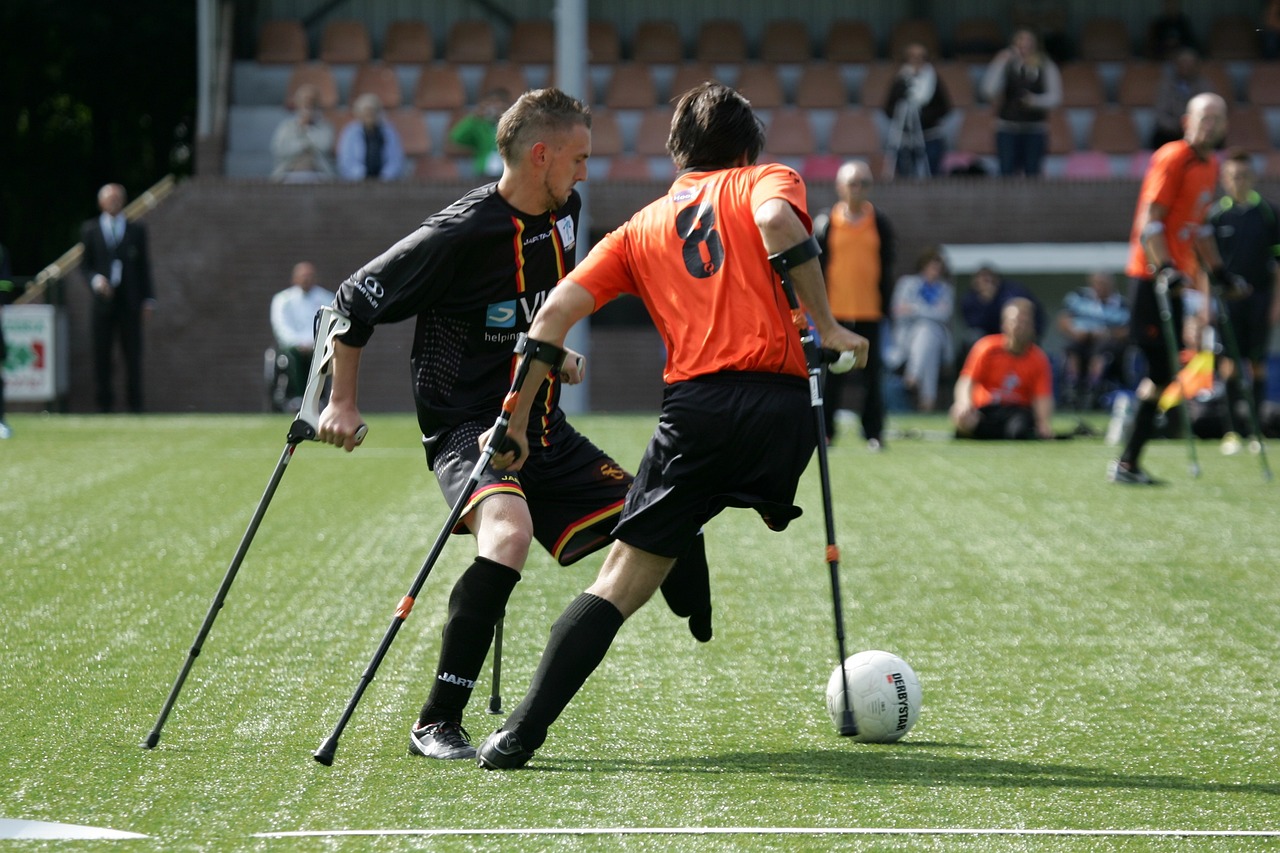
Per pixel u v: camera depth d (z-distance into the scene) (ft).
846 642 58.85
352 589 68.18
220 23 228.22
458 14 240.73
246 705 48.73
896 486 102.73
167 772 40.98
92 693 50.01
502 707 49.24
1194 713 48.34
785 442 41.09
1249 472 110.42
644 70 231.50
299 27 232.73
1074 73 230.89
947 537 82.58
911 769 41.60
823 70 231.30
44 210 296.92
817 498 97.35
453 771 41.27
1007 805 38.06
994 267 192.24
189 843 34.96
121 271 177.99
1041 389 138.92
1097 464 115.55
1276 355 181.37
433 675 53.01
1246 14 237.66
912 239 195.52
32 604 64.44
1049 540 81.51
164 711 43.60
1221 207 128.47
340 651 56.44
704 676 53.31
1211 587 69.26
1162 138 211.61
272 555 76.23
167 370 193.36
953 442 137.08
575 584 69.51
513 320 45.62
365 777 40.65
